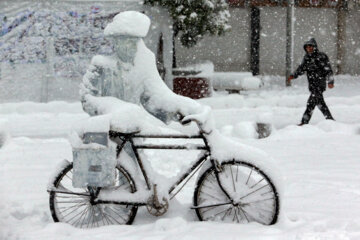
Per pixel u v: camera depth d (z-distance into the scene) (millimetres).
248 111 18281
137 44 5641
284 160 9164
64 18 18969
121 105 5402
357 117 16547
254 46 31297
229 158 5285
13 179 7848
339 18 33625
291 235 4809
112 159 5207
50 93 18953
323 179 7613
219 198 5410
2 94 18484
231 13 31141
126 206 5359
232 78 21938
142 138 5738
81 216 5520
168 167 8148
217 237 4766
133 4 19609
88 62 19250
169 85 20438
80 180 5227
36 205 6250
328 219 5430
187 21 20703
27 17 18641
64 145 11016
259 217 5312
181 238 4727
